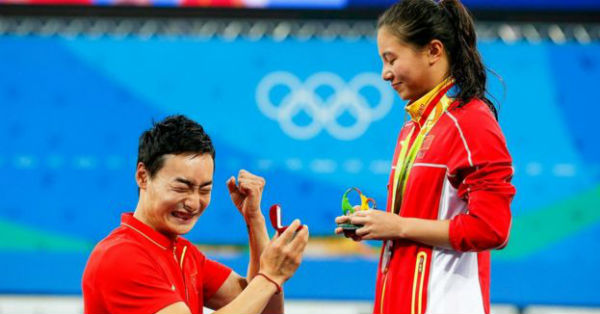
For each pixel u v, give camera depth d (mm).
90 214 14609
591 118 14648
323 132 14734
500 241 6434
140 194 6641
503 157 6566
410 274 6820
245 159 14711
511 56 14789
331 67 14852
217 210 14555
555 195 14500
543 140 14633
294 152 14711
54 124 14766
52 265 14570
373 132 14688
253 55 14906
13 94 14805
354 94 14766
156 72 14883
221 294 7285
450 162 6645
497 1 14812
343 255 14500
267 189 14617
